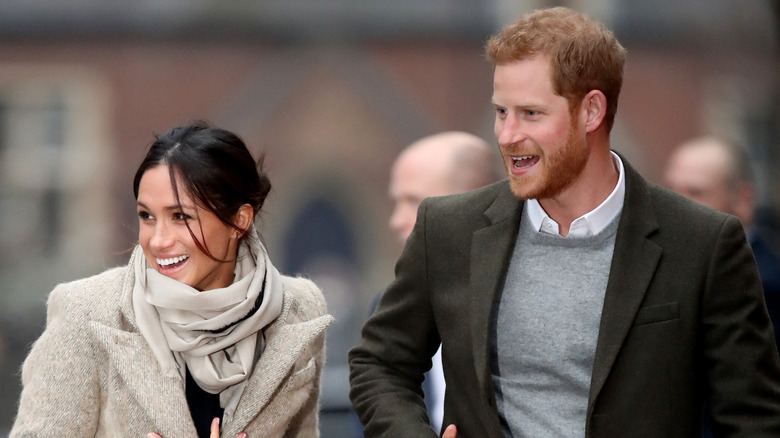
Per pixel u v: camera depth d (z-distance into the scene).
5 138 107.25
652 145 107.94
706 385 8.75
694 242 8.62
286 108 108.75
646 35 107.44
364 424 9.45
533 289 8.80
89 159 107.50
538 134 8.45
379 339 9.58
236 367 9.37
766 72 102.31
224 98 107.94
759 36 102.56
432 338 9.62
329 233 109.69
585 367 8.60
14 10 106.12
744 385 8.48
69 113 107.69
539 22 8.51
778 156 100.81
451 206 9.43
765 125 103.25
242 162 9.20
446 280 9.23
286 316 9.71
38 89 107.19
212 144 9.03
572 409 8.60
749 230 15.32
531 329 8.71
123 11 107.38
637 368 8.45
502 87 8.55
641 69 107.81
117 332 9.04
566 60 8.37
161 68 107.88
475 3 109.75
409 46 109.31
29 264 105.81
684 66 107.12
